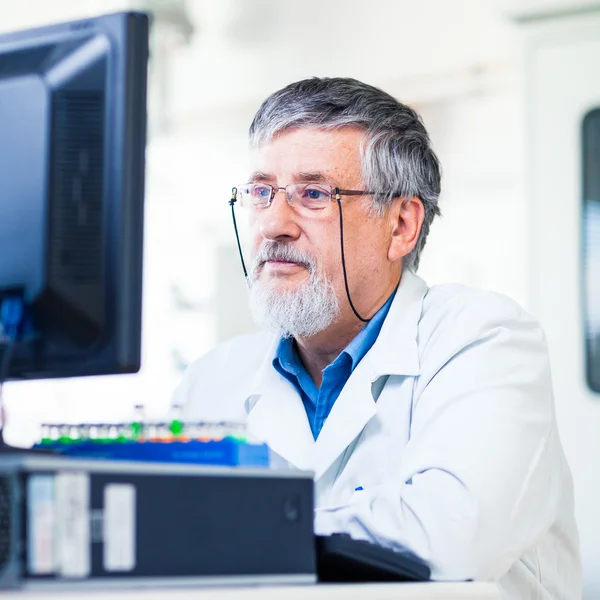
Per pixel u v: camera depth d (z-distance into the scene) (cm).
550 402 159
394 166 181
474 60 461
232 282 571
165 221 577
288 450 172
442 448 142
